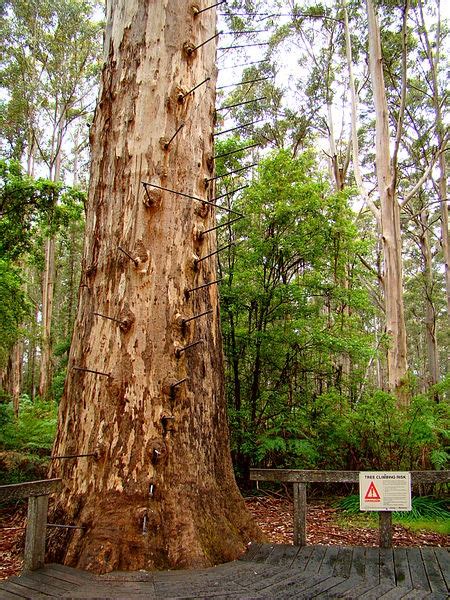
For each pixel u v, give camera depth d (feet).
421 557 12.14
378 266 63.46
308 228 26.17
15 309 39.45
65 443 12.57
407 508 12.75
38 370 91.40
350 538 16.66
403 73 41.19
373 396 24.34
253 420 25.21
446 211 64.03
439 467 21.25
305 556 12.00
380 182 42.91
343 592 9.82
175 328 12.57
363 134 64.49
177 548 11.12
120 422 11.85
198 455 12.48
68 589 9.36
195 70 14.25
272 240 25.91
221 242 28.45
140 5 14.05
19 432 26.22
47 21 66.90
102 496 11.44
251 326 26.45
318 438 24.43
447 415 23.48
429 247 75.51
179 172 13.43
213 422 13.24
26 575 10.16
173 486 11.71
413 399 23.63
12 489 10.03
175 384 12.07
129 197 13.10
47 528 11.66
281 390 25.90
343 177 59.93
